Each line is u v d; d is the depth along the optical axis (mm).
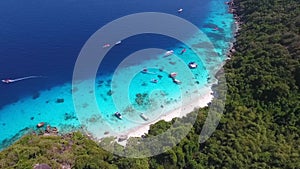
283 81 75250
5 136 78562
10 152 61438
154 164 58000
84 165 56469
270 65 82375
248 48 100250
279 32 99062
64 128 79750
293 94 72000
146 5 142250
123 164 56688
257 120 66125
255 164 54031
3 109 86250
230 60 97438
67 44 111875
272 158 54938
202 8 144000
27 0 140500
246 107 72188
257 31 110000
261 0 128500
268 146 57969
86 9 134750
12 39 112312
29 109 86188
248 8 131625
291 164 52438
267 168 52906
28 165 55344
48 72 99562
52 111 85438
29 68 100312
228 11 141250
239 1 144625
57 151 62406
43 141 65125
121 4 141125
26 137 69375
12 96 90562
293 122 64438
